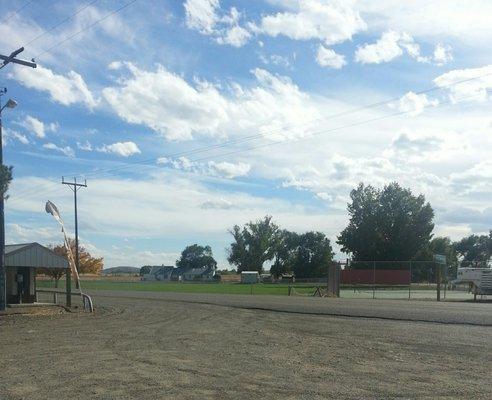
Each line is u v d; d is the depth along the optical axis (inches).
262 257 4913.9
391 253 3535.9
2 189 813.9
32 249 1188.5
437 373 406.3
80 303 1263.5
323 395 333.7
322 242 4719.5
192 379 379.6
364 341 590.6
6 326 756.0
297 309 1042.1
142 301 1334.9
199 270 5900.6
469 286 1820.9
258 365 437.7
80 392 338.6
